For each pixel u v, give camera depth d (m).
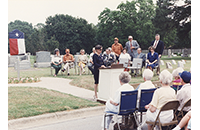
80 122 5.58
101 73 7.14
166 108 3.93
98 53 7.61
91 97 8.09
